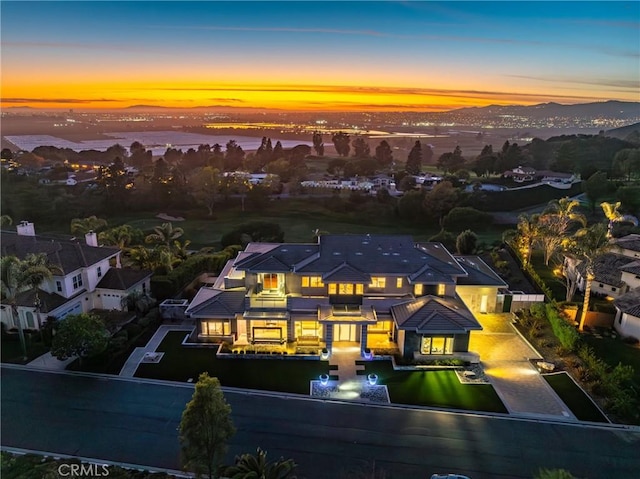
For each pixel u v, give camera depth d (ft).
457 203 302.45
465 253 177.37
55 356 94.27
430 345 103.24
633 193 247.09
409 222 307.58
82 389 91.35
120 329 116.98
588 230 118.21
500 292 134.31
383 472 69.56
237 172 444.14
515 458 73.10
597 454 74.18
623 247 153.07
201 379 60.39
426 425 81.10
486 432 79.36
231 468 61.77
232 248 180.96
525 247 169.27
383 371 99.30
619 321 116.67
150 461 71.72
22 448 74.13
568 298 135.23
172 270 147.13
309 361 103.45
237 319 112.16
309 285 113.80
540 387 93.40
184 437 58.03
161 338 114.42
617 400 84.43
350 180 433.48
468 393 91.15
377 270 112.37
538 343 112.47
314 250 122.62
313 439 77.10
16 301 112.06
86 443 75.66
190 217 312.91
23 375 96.02
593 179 255.91
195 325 120.06
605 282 136.46
